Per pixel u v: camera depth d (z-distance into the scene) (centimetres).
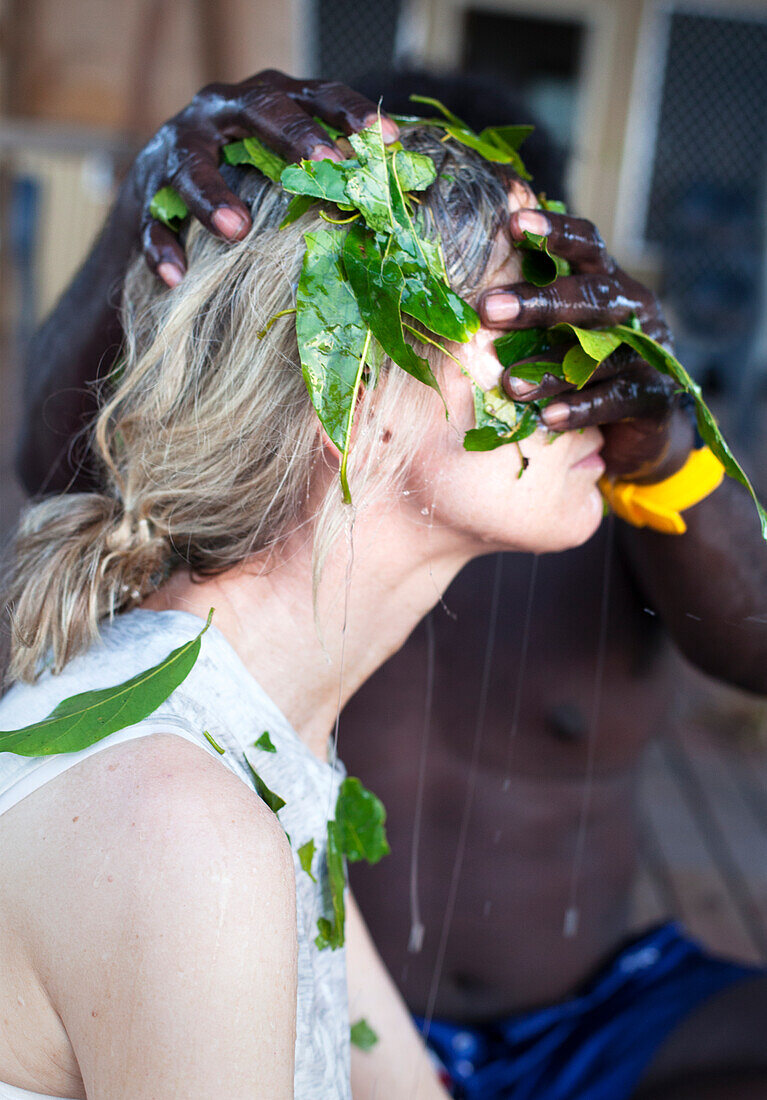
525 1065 117
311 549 76
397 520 76
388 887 118
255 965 56
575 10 737
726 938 193
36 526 81
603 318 75
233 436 74
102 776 60
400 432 73
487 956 120
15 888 59
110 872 56
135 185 84
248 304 73
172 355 76
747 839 225
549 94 771
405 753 114
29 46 170
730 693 284
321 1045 76
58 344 105
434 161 74
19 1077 62
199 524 77
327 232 69
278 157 74
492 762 114
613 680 111
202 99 78
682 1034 115
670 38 739
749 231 644
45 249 536
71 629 71
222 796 60
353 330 68
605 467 89
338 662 81
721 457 75
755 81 744
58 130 171
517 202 75
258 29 175
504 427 74
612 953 127
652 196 766
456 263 72
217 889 56
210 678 71
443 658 111
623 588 108
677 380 76
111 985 55
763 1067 111
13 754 63
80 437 105
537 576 109
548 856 117
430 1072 98
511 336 73
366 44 750
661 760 258
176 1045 54
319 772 79
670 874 211
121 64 172
